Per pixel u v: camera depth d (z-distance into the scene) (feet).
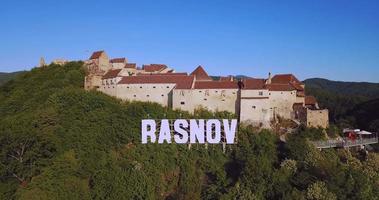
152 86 437.58
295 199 294.25
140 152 362.53
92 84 476.54
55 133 373.81
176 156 367.45
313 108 463.01
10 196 327.67
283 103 437.17
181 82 430.61
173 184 348.18
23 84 527.81
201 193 335.67
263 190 313.12
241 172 335.06
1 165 345.10
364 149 423.64
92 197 313.73
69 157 342.85
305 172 326.44
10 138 354.54
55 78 515.91
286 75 488.85
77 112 404.77
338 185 316.60
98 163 343.26
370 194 319.68
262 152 363.35
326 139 414.00
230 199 302.25
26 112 435.12
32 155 352.28
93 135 373.61
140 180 325.21
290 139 391.86
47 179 321.11
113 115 399.65
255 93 414.82
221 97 424.87
